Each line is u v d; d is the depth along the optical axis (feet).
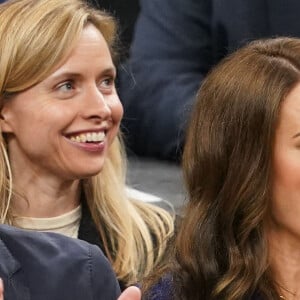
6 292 17.89
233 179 19.49
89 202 25.23
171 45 34.06
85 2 24.94
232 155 19.48
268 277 19.69
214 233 19.85
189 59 34.01
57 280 18.22
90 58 24.08
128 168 31.35
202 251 19.88
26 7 24.39
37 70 23.95
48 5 24.43
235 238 19.67
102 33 24.89
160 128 32.68
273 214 19.52
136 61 34.01
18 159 24.71
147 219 25.64
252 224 19.43
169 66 33.71
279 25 33.17
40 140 24.20
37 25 24.06
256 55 19.62
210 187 19.85
